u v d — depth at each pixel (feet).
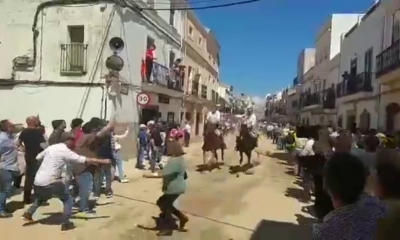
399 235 6.61
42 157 23.77
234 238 23.40
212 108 142.82
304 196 36.60
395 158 8.39
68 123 55.57
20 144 28.89
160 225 25.12
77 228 23.94
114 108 55.72
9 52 57.41
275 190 39.58
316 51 136.98
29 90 56.80
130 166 52.19
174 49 86.43
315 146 26.78
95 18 55.06
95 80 55.11
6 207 27.50
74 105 55.62
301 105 160.35
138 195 34.27
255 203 33.22
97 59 55.11
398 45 51.88
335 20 112.68
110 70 54.90
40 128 29.68
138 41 63.67
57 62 56.08
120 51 55.06
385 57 57.67
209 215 28.73
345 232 6.73
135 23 62.28
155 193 35.27
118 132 57.00
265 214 29.55
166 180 24.13
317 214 24.67
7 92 57.52
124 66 58.70
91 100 55.16
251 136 57.11
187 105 102.73
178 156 24.44
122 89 58.08
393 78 53.88
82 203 27.30
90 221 25.64
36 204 24.40
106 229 24.06
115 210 28.84
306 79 159.02
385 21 62.90
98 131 32.01
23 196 30.86
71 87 55.72
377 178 8.30
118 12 56.24
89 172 27.50
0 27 57.52
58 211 27.68
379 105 63.21
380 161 8.49
